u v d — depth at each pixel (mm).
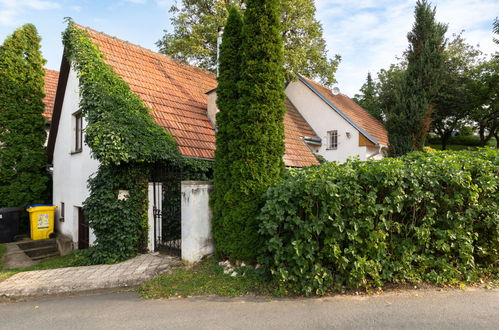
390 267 4477
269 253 4672
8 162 11133
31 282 5008
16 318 3869
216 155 5680
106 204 6449
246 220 5055
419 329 3270
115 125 6613
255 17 5328
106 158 6242
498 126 22672
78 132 9648
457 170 4543
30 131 11688
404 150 17109
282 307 3912
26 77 11656
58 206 11141
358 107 19891
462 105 20812
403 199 4375
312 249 4172
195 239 5672
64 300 4512
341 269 4262
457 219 4590
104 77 7672
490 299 4051
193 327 3457
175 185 6848
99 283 4965
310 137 14930
